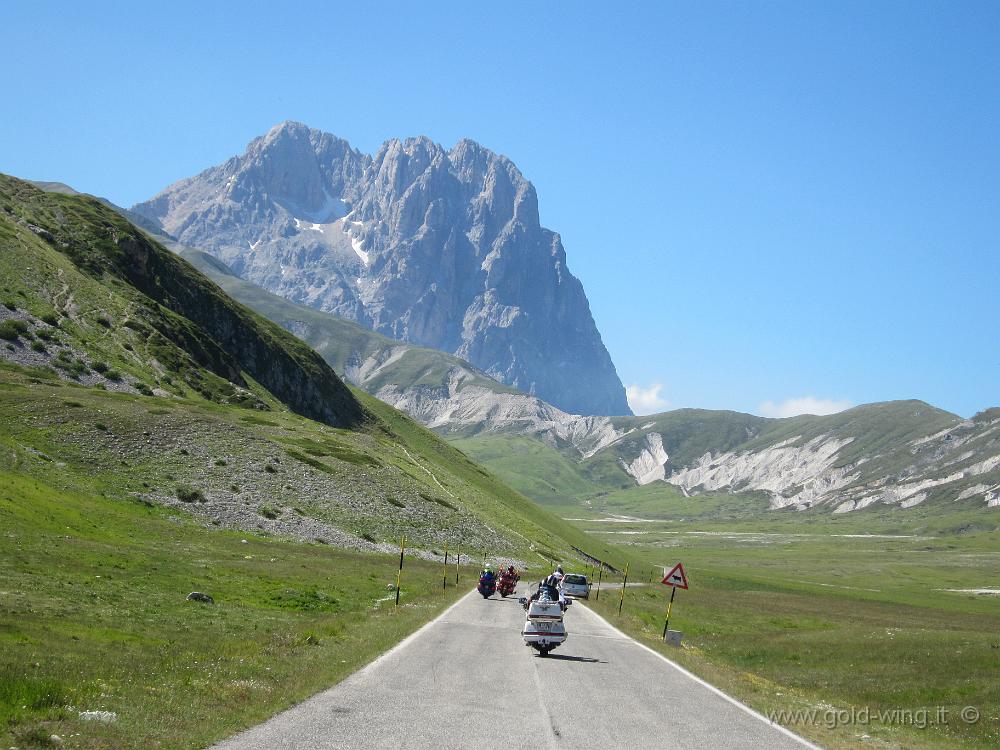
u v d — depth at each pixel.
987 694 30.08
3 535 45.12
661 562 195.00
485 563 92.94
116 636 27.30
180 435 91.44
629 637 38.66
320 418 167.88
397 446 149.00
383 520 92.75
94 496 70.56
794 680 33.94
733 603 86.81
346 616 39.44
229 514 78.38
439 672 23.39
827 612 84.25
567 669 26.17
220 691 18.17
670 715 19.31
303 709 17.19
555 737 15.97
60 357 108.19
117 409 93.00
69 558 43.53
